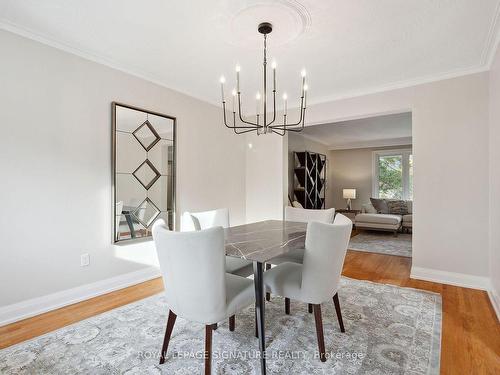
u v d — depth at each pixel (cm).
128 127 297
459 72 295
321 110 394
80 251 259
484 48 249
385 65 284
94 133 270
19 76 221
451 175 302
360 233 623
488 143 284
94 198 270
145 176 314
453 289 283
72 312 233
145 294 274
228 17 203
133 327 207
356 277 322
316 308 170
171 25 215
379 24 211
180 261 144
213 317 148
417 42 238
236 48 251
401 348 180
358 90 355
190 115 374
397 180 738
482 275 287
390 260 398
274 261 255
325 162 759
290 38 231
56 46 242
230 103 414
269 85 342
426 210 316
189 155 372
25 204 225
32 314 228
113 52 260
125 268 296
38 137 232
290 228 244
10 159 218
